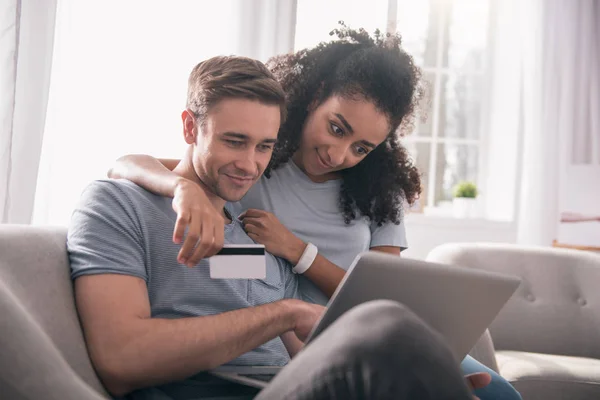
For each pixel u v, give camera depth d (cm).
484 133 407
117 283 124
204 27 315
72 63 299
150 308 131
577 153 383
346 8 330
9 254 119
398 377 86
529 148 375
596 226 372
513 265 273
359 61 171
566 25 379
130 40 307
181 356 120
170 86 311
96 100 303
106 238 129
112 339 118
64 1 294
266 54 318
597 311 268
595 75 384
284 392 92
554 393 228
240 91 136
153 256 135
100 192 135
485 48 407
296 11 322
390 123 174
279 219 180
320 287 175
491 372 169
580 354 267
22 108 273
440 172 407
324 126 172
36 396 97
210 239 121
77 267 127
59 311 120
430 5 407
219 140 138
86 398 100
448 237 380
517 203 387
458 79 408
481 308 135
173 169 165
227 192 141
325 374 89
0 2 266
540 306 270
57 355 103
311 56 183
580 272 274
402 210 196
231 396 135
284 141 180
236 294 142
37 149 275
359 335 89
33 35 274
